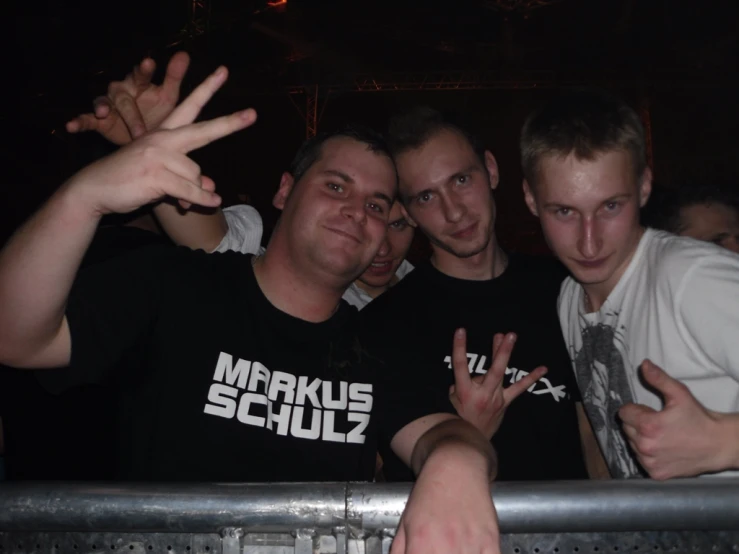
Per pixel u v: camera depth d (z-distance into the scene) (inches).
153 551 36.7
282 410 60.5
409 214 84.7
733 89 479.8
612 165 55.7
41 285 43.5
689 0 465.7
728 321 48.5
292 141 521.0
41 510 35.2
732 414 41.8
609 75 489.7
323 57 517.0
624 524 34.8
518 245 500.7
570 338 69.9
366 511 36.3
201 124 42.5
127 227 80.6
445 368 76.7
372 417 62.1
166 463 58.5
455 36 525.0
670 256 54.1
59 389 51.9
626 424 42.4
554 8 502.0
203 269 65.1
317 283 64.9
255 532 36.1
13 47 431.5
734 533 35.5
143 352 61.0
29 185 428.8
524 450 74.7
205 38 467.8
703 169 476.7
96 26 438.6
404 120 82.7
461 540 34.0
